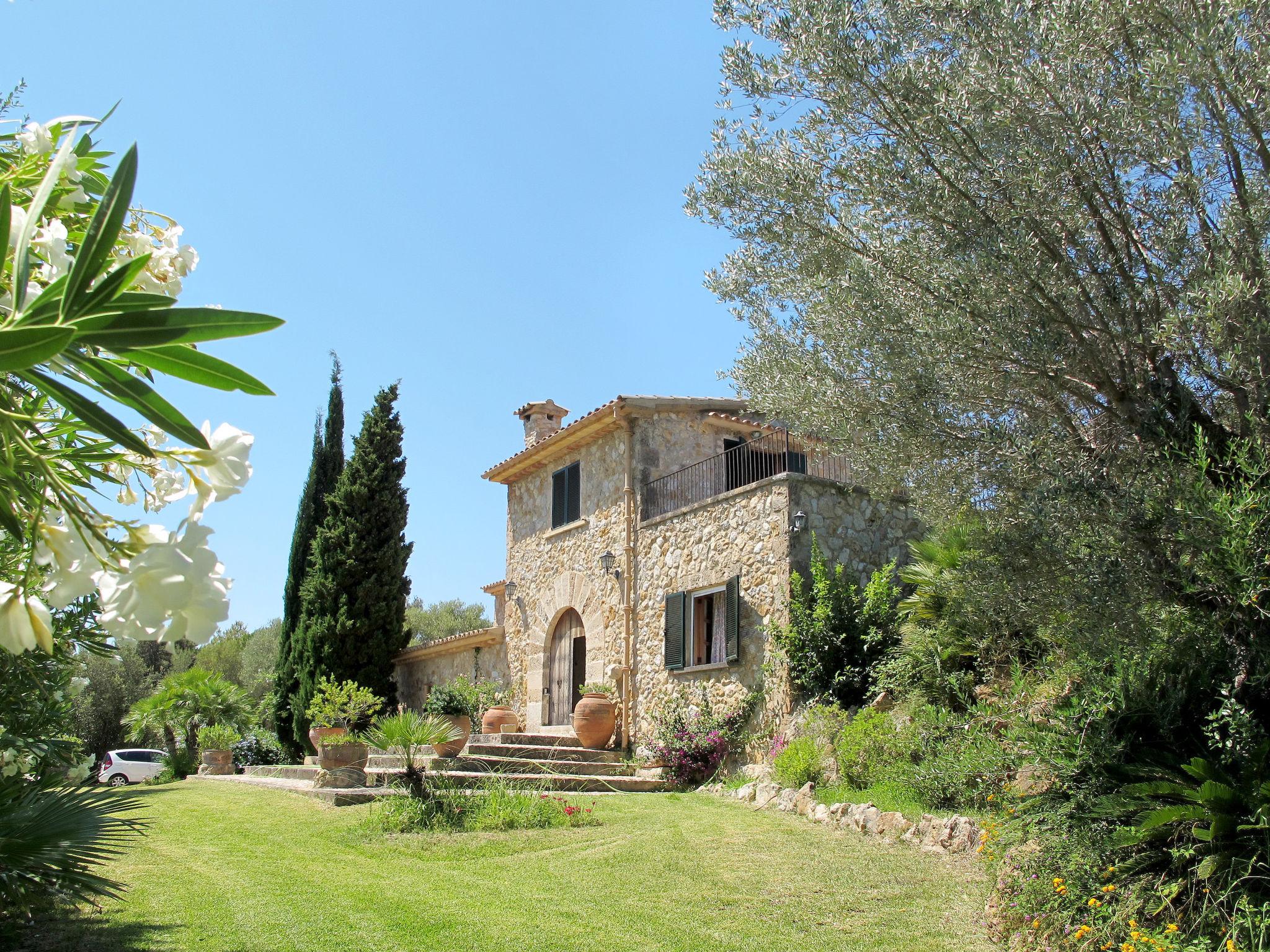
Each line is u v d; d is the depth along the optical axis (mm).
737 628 12641
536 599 17750
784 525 12180
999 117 5426
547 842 8188
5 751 4078
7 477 1551
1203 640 5078
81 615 3828
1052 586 5199
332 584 20422
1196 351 5270
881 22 5918
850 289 6090
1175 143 5023
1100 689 5160
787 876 6625
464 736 13141
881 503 12914
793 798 9273
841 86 5910
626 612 14867
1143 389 5449
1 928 4996
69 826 3748
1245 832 4371
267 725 23000
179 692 19125
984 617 6117
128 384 1518
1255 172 5395
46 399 2119
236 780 13930
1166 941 4117
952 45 5824
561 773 12945
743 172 6574
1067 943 4684
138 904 5785
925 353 5680
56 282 1423
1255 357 4965
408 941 5121
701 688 13203
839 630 11352
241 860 7340
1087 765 5164
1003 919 5102
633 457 15211
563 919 5695
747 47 6305
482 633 18672
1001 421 5934
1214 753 4930
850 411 6480
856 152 6250
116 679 27844
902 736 8648
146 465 2098
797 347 7066
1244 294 4707
